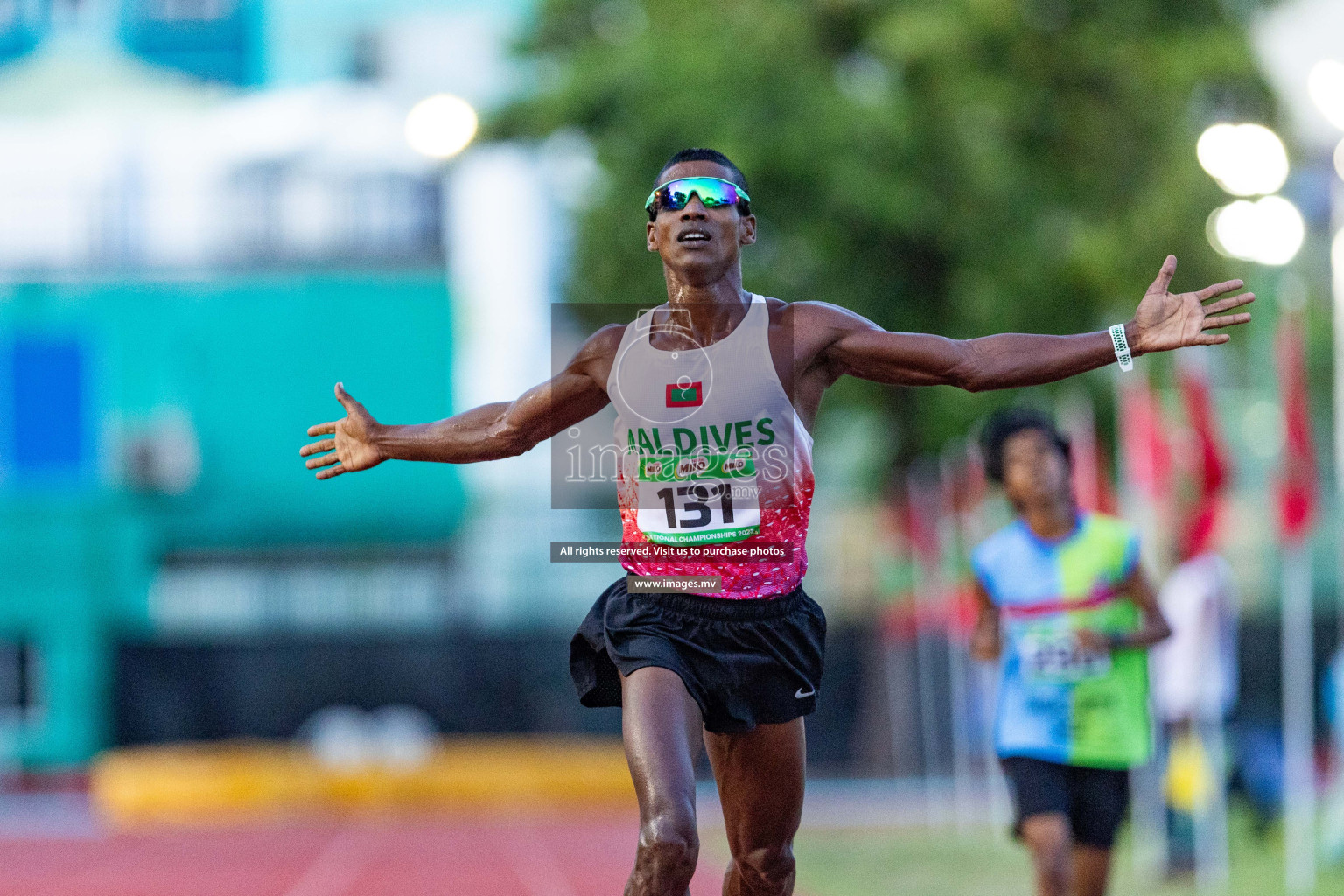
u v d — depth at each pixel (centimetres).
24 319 8175
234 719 7969
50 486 8131
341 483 8212
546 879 3962
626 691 1423
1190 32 5834
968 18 5600
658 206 1434
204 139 8581
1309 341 6706
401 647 8056
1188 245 5778
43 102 8781
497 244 8719
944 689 6994
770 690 1457
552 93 5803
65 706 7988
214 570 8194
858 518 7906
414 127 5909
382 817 6044
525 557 8262
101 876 4209
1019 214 5694
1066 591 2119
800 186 5566
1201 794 3359
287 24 9150
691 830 1330
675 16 5838
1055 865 2030
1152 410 3809
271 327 8300
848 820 5431
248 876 4150
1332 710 6438
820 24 5756
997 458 2173
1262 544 7594
